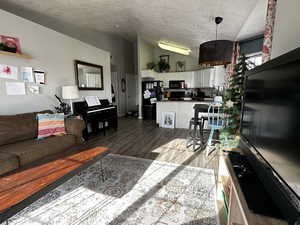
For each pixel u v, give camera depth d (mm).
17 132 2285
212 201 1654
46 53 3121
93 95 4457
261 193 946
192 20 3619
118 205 1597
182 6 3080
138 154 2865
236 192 960
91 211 1519
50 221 1399
